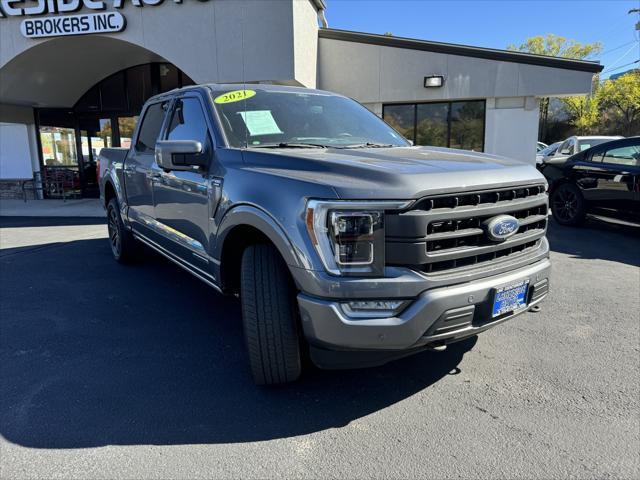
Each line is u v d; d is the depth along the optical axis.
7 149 15.12
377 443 2.51
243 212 2.86
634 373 3.23
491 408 2.82
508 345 3.68
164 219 4.33
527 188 2.95
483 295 2.60
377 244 2.38
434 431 2.61
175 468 2.32
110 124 14.77
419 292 2.42
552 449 2.44
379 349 2.43
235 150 3.23
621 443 2.48
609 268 5.90
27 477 2.25
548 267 3.07
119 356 3.53
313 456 2.41
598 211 8.13
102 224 9.88
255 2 9.41
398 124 12.52
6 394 3.00
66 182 14.91
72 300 4.79
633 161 7.58
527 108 11.62
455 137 12.25
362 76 12.15
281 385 3.08
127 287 5.21
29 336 3.90
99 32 10.25
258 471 2.30
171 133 4.17
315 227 2.43
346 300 2.41
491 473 2.27
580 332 3.92
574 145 11.95
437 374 3.24
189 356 3.53
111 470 2.30
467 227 2.61
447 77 11.72
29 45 10.71
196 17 9.76
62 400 2.92
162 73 13.95
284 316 2.74
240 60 9.65
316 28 11.85
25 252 7.03
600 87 40.47
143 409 2.83
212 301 4.76
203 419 2.72
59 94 13.81
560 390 3.02
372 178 2.47
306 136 3.69
